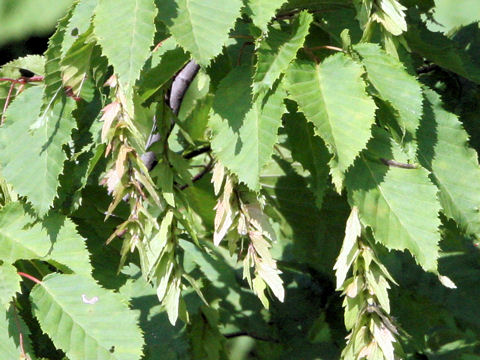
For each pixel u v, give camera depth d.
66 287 1.12
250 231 1.10
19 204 1.14
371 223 1.07
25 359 1.11
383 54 1.09
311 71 1.07
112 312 1.11
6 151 1.13
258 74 1.06
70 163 1.16
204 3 1.05
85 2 1.08
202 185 1.27
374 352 1.08
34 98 1.15
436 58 1.22
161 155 1.13
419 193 1.08
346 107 1.05
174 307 1.11
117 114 1.07
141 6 1.04
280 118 1.06
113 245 1.20
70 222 1.14
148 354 1.27
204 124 1.28
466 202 1.12
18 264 1.17
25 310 1.18
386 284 1.07
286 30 1.15
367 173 1.08
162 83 1.11
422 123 1.13
